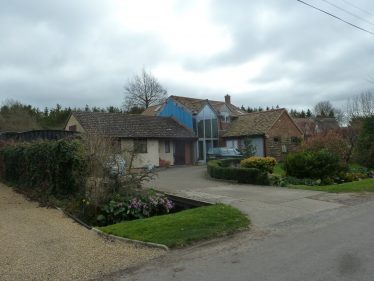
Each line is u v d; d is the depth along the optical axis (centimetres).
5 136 2652
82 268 650
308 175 1828
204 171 2586
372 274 560
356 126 2880
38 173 1500
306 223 926
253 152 2952
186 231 833
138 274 615
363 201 1214
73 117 3102
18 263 679
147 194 1212
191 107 3656
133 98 5919
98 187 1131
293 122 3716
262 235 827
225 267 625
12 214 1148
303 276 564
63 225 989
